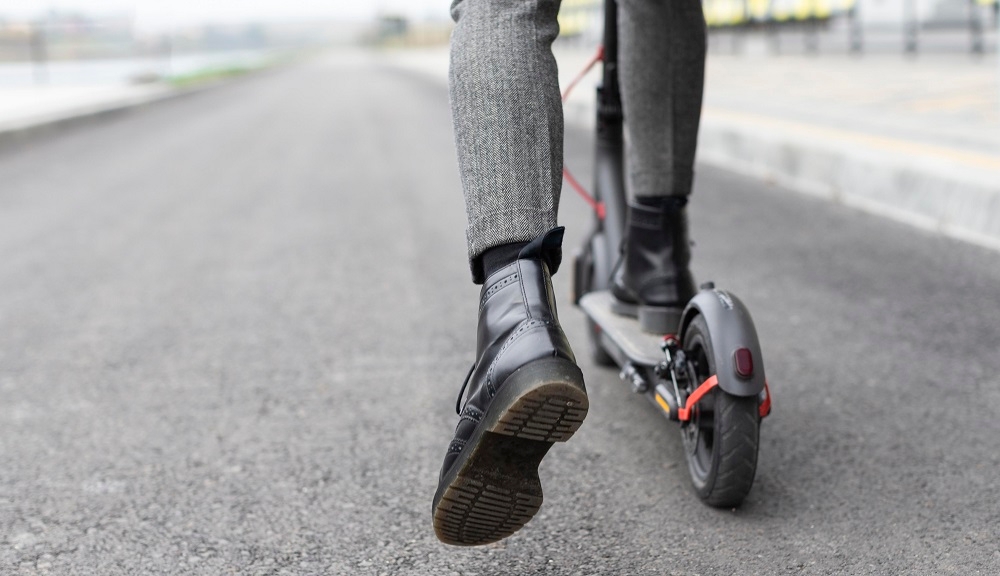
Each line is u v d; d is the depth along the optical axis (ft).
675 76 5.55
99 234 14.28
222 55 172.24
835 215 13.58
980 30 33.04
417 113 36.52
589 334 7.66
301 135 29.32
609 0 6.52
